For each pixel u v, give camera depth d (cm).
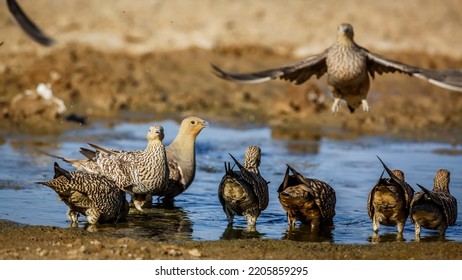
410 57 2764
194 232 1164
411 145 1966
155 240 1102
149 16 2870
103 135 1961
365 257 1025
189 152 1384
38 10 2845
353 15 2977
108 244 1045
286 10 2977
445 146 1962
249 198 1167
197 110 2297
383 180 1136
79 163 1337
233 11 2952
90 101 2289
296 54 2752
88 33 2722
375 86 2555
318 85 2423
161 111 2277
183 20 2869
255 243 1073
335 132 2117
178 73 2566
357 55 1278
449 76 1233
